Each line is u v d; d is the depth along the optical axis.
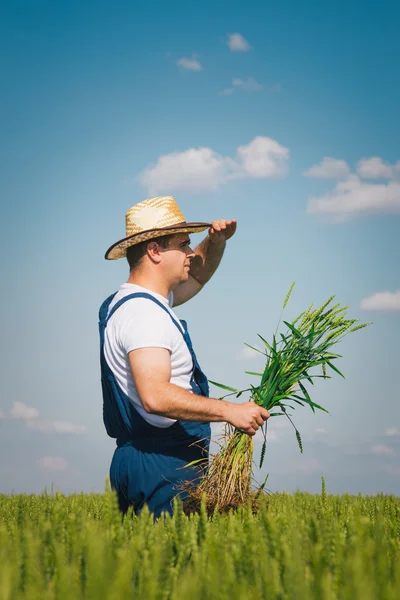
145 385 3.40
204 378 3.83
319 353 3.74
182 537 2.25
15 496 4.68
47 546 2.10
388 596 1.59
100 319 3.92
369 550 1.94
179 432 3.67
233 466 3.59
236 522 2.45
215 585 1.65
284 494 4.50
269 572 1.77
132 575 1.86
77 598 1.63
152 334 3.48
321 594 1.63
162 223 3.86
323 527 2.15
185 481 3.63
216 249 4.62
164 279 3.84
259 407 3.51
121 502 3.81
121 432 3.78
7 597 1.58
